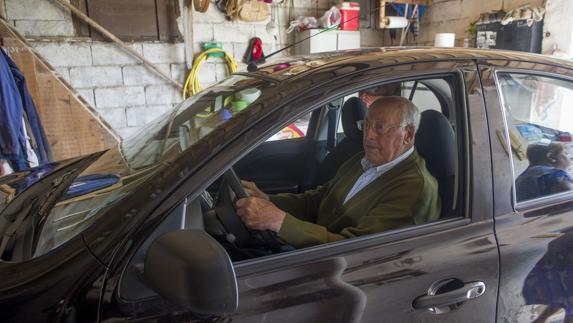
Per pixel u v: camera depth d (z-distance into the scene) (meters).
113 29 3.69
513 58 1.32
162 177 0.94
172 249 0.78
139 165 1.17
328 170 1.91
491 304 1.14
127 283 0.83
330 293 0.96
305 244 1.13
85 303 0.81
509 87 1.28
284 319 0.91
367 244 1.04
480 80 1.20
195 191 0.91
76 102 3.54
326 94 1.06
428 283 1.05
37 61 3.37
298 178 2.06
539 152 1.32
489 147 1.16
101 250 0.85
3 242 1.05
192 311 0.84
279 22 4.34
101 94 3.78
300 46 4.32
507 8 3.75
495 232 1.15
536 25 3.41
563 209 1.30
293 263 0.96
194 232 0.83
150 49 3.87
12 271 0.89
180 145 1.10
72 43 3.57
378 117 1.30
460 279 1.09
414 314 1.04
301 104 1.03
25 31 3.40
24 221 1.13
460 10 4.21
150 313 0.83
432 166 1.34
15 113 2.72
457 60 1.21
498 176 1.17
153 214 0.87
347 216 1.34
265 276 0.92
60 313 0.81
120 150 1.44
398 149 1.30
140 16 3.76
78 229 0.95
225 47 4.16
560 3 3.28
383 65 1.15
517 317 1.20
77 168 1.51
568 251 1.26
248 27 4.21
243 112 1.03
